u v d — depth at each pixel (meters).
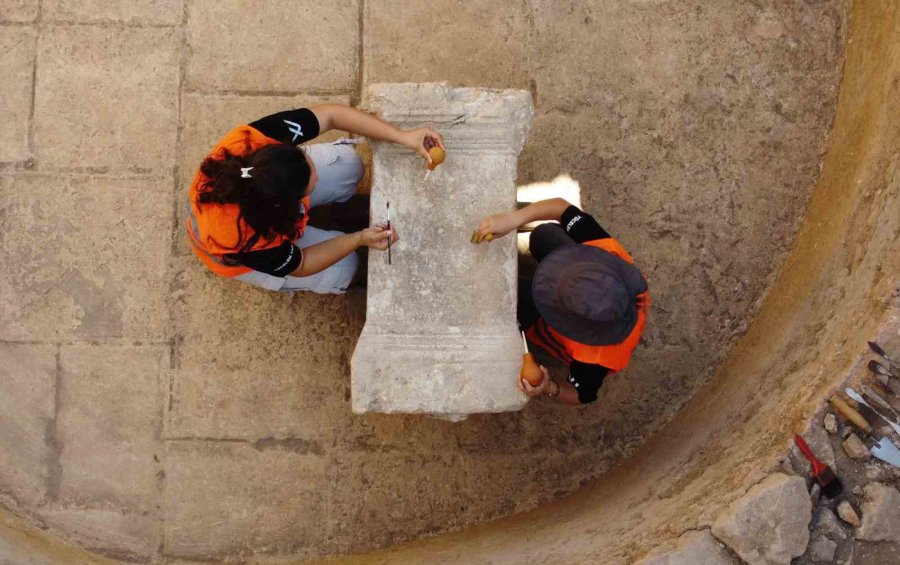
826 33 3.47
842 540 2.55
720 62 3.48
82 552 3.40
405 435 3.46
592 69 3.49
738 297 3.47
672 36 3.49
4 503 3.44
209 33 3.50
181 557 3.43
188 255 3.47
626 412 3.47
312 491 3.45
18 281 3.47
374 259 2.81
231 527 3.44
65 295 3.47
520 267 3.44
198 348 3.46
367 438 3.46
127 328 3.46
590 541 2.79
